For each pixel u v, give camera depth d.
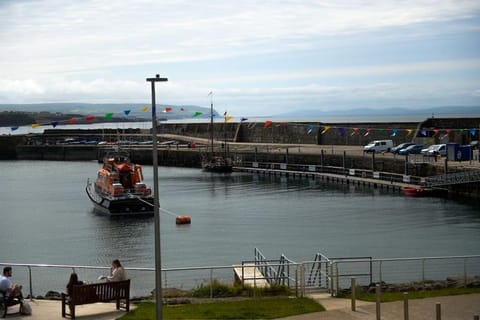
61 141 188.12
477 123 107.62
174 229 66.88
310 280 34.31
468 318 21.59
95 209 82.69
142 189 81.06
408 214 70.19
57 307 22.84
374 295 25.41
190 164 143.50
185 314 22.03
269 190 96.44
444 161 91.69
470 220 65.50
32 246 60.22
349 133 129.50
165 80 18.92
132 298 26.19
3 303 21.45
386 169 100.31
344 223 66.44
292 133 144.75
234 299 25.16
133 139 186.38
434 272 41.34
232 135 162.75
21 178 124.00
